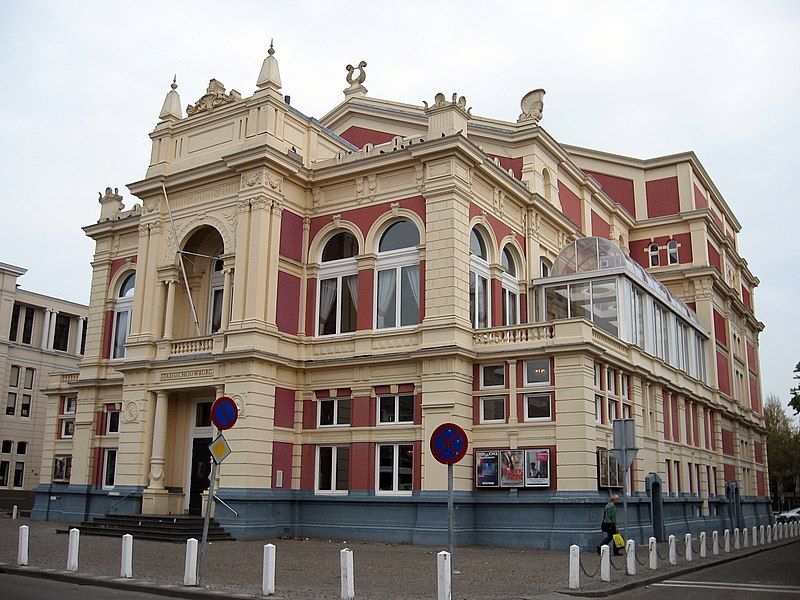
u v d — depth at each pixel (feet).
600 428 85.05
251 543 81.10
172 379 97.19
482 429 86.74
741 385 165.17
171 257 102.78
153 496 94.68
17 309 197.26
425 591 48.70
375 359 90.53
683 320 123.95
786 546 103.30
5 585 47.14
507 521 83.46
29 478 192.75
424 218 92.22
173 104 108.78
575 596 48.83
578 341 82.28
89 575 51.90
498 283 97.96
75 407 123.13
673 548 70.08
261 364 90.63
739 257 171.12
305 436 94.43
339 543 83.71
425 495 84.02
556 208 113.19
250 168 96.12
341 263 98.22
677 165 152.46
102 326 120.37
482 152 93.97
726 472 140.77
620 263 98.89
